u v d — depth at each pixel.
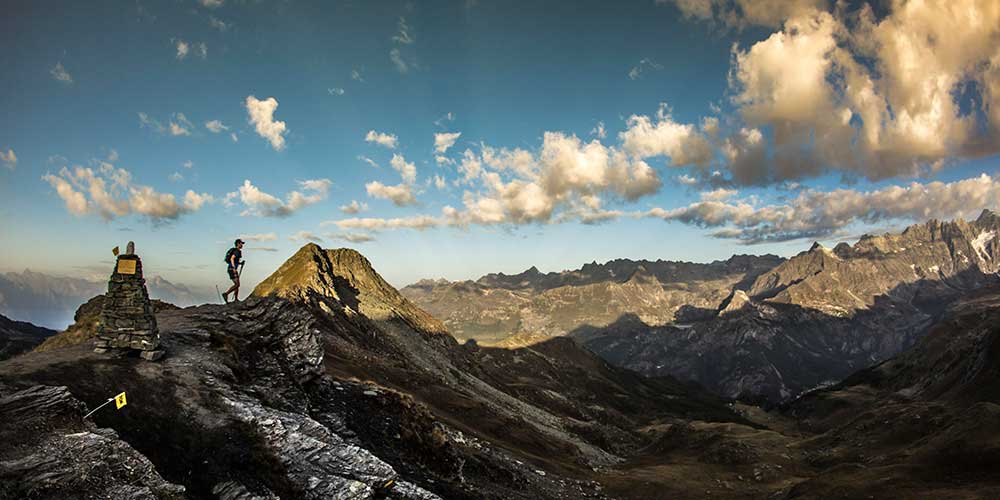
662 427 184.88
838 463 95.69
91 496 18.16
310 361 43.06
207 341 34.66
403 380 93.31
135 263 28.78
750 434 134.00
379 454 37.94
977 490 58.72
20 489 17.06
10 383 22.45
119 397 22.83
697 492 78.25
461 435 68.31
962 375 192.75
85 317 46.38
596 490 69.88
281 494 23.97
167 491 19.92
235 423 26.81
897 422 104.31
